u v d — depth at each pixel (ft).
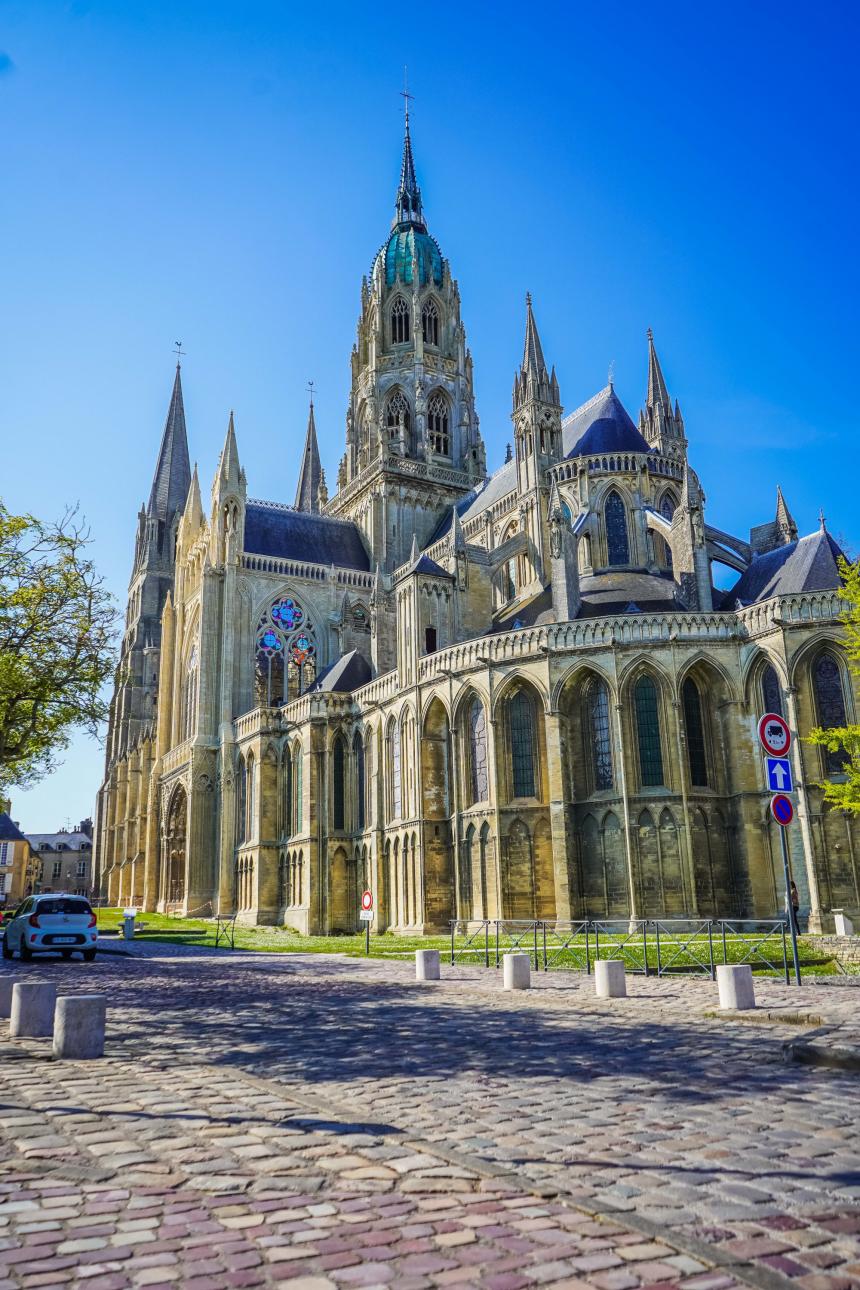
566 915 175.52
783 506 240.12
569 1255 22.07
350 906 236.22
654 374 332.60
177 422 524.52
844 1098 38.42
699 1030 58.39
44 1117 36.11
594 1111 36.68
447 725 206.80
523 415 267.18
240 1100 39.14
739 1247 22.50
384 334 384.27
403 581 226.99
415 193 415.23
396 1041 56.18
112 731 461.37
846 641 140.97
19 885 541.34
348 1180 27.73
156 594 478.18
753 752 177.06
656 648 182.91
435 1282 20.62
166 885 317.22
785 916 167.22
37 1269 21.47
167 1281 20.79
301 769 253.65
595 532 241.55
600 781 184.44
